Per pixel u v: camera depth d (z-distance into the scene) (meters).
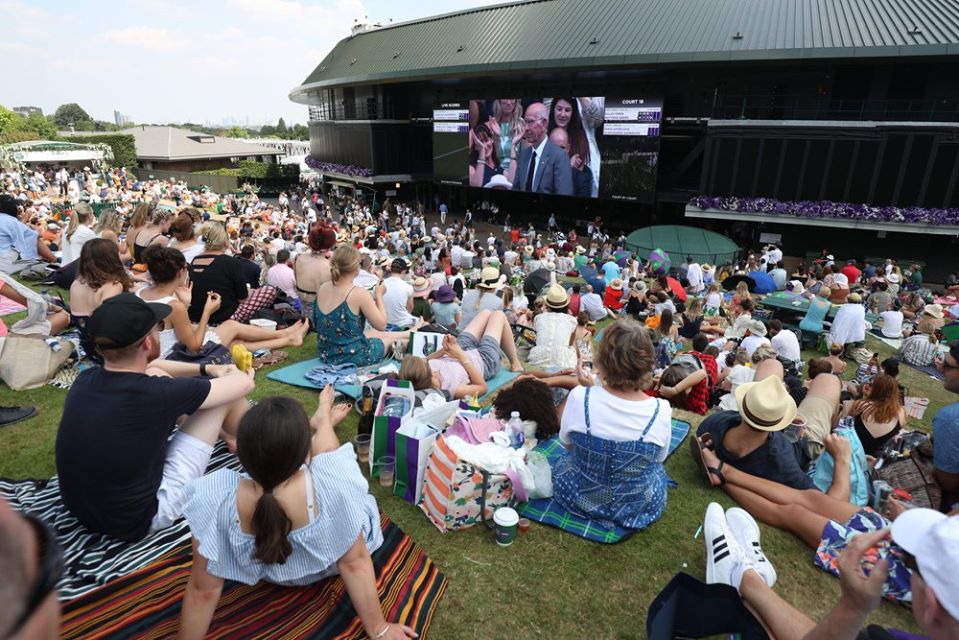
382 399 3.92
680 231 22.48
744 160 26.23
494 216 39.66
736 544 2.90
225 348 5.10
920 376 9.80
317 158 53.00
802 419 4.32
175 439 3.06
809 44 24.81
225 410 3.20
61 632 2.30
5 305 7.20
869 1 26.19
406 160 43.16
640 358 3.18
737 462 3.95
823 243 26.86
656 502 3.56
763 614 2.51
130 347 2.70
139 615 2.43
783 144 25.28
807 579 3.22
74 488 2.69
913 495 3.87
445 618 2.79
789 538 3.57
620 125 29.83
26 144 50.03
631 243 22.44
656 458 3.37
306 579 2.59
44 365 5.11
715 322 12.43
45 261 8.84
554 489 3.72
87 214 7.82
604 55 28.88
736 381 6.98
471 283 13.37
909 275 21.61
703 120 28.31
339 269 5.46
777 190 26.00
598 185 31.39
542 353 6.24
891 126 23.16
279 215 31.98
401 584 2.85
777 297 13.41
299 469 2.31
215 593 2.25
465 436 3.73
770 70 27.19
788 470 3.79
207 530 2.20
